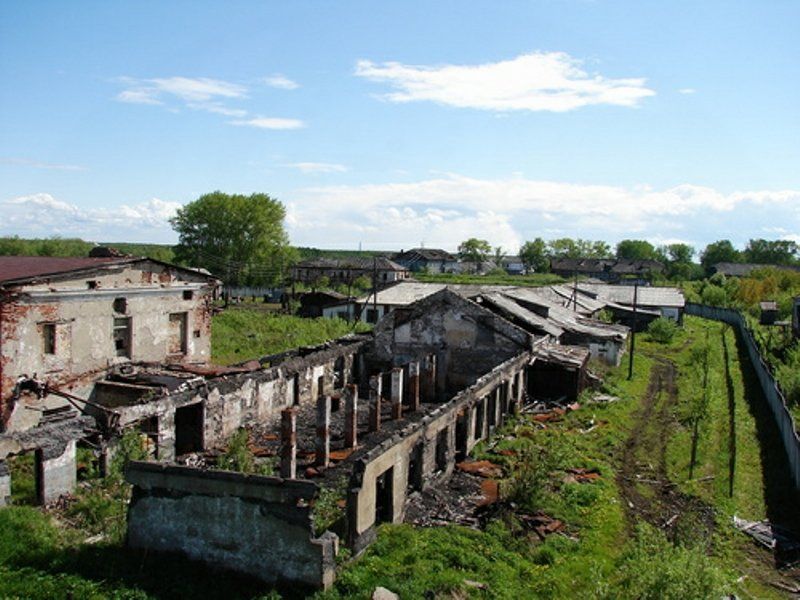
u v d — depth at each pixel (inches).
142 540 570.9
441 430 812.0
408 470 725.3
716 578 474.6
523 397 1269.7
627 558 609.0
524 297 1702.8
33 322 934.4
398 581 534.0
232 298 3284.9
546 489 776.3
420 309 1336.1
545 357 1302.9
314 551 515.8
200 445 916.6
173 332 1240.2
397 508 676.7
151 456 816.9
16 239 3659.0
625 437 1072.2
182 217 3506.4
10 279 903.7
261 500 530.6
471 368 1304.1
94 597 492.4
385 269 3873.0
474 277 4242.1
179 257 3499.0
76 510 670.5
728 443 1023.6
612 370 1611.7
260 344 1811.0
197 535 551.2
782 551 679.1
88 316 1027.3
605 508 753.6
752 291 3216.0
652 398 1391.5
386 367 1371.8
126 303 1103.0
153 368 1102.4
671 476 891.4
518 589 551.8
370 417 1031.6
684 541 648.4
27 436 673.0
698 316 3243.1
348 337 1453.0
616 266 5403.5
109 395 1008.9
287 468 795.4
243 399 1005.8
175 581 524.4
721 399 1323.8
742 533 714.8
